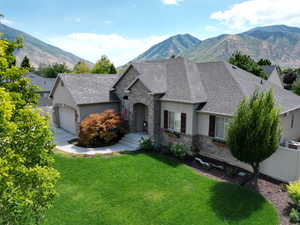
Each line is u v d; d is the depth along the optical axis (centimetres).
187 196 1058
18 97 664
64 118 2491
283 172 1209
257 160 1125
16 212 541
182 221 877
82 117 2045
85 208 961
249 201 1009
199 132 1639
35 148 639
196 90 1688
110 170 1355
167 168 1390
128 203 1002
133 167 1403
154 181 1214
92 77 2444
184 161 1525
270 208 953
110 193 1088
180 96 1669
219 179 1244
